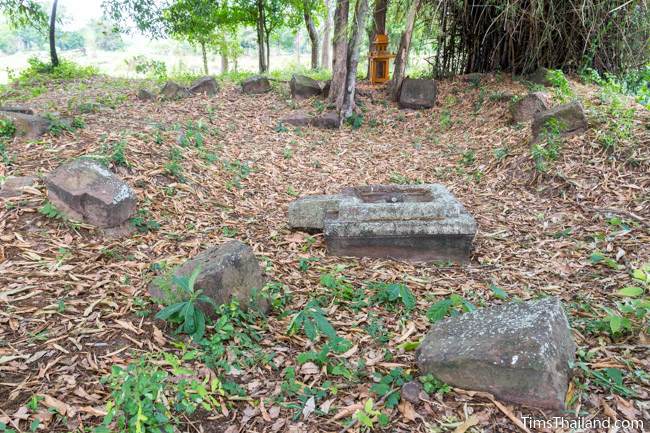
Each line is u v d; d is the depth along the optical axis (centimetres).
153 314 292
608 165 557
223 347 264
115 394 222
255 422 224
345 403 237
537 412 225
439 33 1043
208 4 1385
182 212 463
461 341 246
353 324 308
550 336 235
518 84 919
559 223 482
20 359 249
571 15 905
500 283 375
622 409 226
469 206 549
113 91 1041
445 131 829
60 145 521
